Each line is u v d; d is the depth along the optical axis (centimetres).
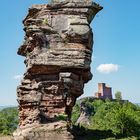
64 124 4516
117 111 7212
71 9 5041
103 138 5200
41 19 5050
